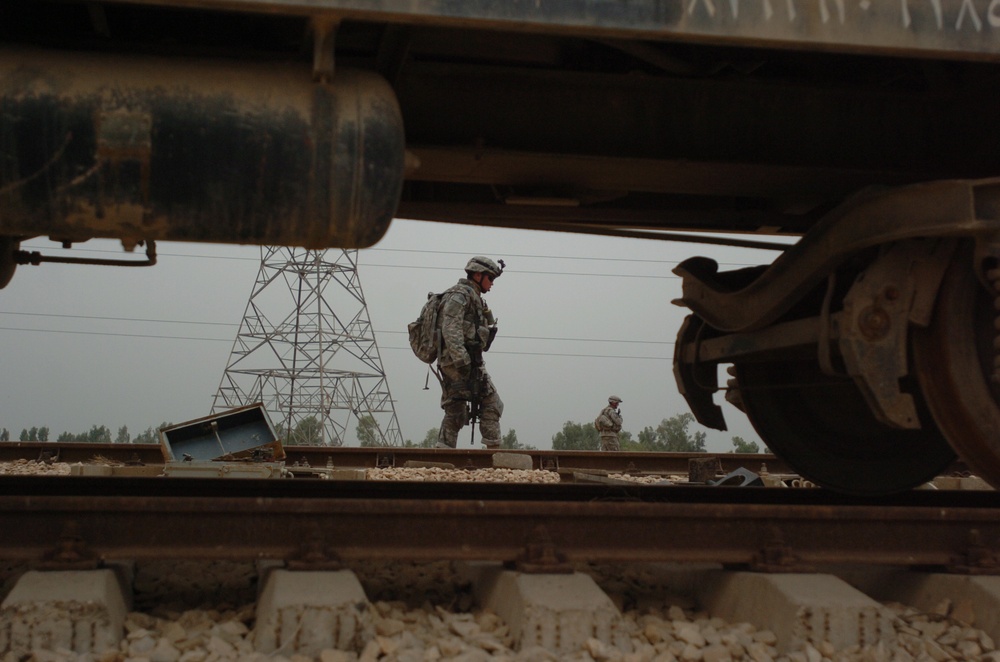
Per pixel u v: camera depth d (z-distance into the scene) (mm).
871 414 4008
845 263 3275
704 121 3518
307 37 2617
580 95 3424
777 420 4203
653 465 8859
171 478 3760
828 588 2705
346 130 2559
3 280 3045
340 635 2334
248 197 2539
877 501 4324
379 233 2672
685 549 2857
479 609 2795
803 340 3396
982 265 2787
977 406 2922
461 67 3275
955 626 2785
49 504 2549
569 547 2785
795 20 2557
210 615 2572
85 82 2459
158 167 2475
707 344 4086
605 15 2473
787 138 3594
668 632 2605
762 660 2445
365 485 3932
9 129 2400
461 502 2736
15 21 2783
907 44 2605
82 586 2350
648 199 4277
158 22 2973
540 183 3691
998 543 3053
